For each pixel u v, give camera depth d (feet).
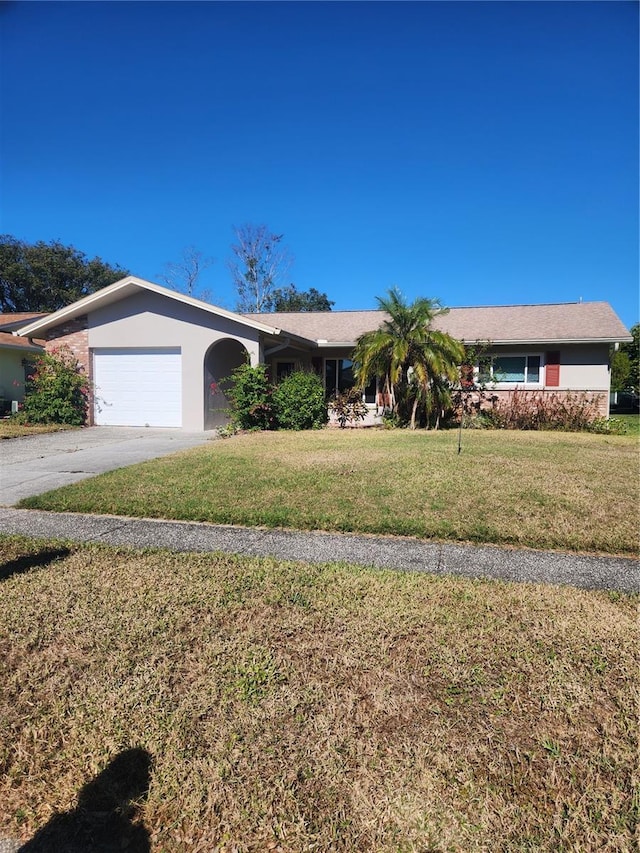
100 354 50.03
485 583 12.97
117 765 6.94
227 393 46.73
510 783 6.52
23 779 6.80
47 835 6.09
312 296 169.48
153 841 5.94
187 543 16.25
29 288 128.16
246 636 10.11
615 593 12.50
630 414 87.66
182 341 47.78
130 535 17.04
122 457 31.22
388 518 18.10
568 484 22.67
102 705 8.06
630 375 103.04
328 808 6.18
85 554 15.03
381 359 46.85
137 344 48.70
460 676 8.75
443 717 7.73
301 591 12.27
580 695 8.23
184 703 8.02
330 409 50.42
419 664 9.14
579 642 9.93
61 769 6.93
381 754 6.98
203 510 19.17
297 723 7.60
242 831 5.95
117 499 20.80
